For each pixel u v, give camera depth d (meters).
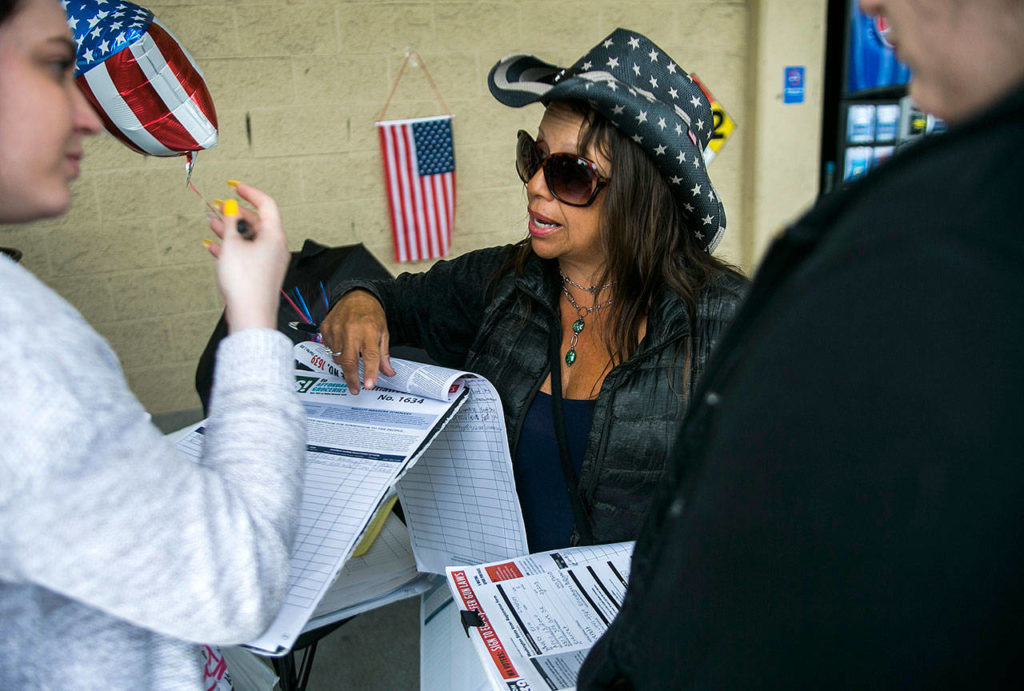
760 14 3.78
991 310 0.39
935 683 0.42
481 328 1.37
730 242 4.17
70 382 0.55
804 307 0.45
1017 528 0.39
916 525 0.40
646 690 0.56
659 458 1.18
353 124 3.44
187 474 0.61
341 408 1.15
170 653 0.70
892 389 0.41
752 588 0.47
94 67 1.13
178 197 3.27
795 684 0.46
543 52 3.64
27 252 3.12
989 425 0.38
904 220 0.43
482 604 0.98
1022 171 0.40
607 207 1.18
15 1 0.58
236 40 3.20
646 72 1.19
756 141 3.95
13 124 0.59
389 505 1.31
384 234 3.61
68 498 0.54
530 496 1.29
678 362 1.18
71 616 0.64
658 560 0.56
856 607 0.43
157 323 3.36
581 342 1.28
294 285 2.24
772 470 0.45
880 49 3.91
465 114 3.59
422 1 3.40
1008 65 0.44
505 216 3.78
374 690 2.16
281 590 0.66
